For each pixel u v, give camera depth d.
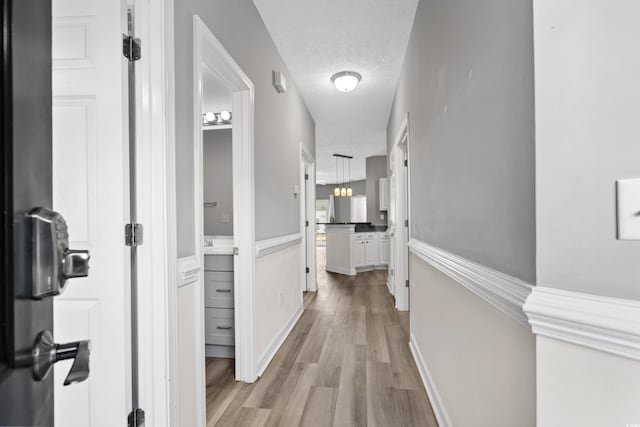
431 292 1.79
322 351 2.44
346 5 2.11
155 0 1.13
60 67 1.07
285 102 2.95
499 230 0.90
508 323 0.83
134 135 1.14
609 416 0.56
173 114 1.19
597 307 0.56
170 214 1.17
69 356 0.41
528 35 0.72
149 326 1.13
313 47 2.65
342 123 4.86
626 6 0.54
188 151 1.34
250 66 2.03
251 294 1.96
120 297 1.06
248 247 1.96
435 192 1.68
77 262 0.41
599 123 0.57
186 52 1.32
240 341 1.96
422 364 2.01
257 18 2.17
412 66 2.35
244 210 1.96
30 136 0.35
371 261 6.46
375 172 7.48
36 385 0.36
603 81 0.57
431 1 1.72
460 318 1.26
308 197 4.60
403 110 2.89
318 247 11.84
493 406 0.94
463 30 1.21
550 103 0.65
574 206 0.61
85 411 1.06
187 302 1.33
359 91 3.62
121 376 1.06
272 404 1.72
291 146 3.20
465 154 1.20
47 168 0.39
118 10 1.06
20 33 0.34
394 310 3.58
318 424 1.54
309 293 4.43
